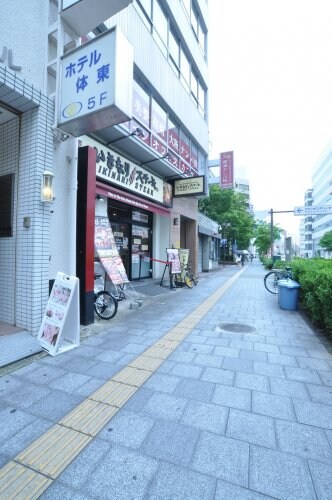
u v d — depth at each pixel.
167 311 6.73
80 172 5.35
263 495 1.78
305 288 6.54
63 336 4.32
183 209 13.30
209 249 22.59
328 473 1.95
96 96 3.96
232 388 3.08
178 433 2.34
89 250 5.36
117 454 2.10
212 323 5.72
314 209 17.91
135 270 11.13
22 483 1.85
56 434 2.31
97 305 5.93
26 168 4.34
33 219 4.23
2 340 3.86
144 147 8.30
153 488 1.82
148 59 8.84
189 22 12.55
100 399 2.84
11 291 4.47
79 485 1.84
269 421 2.51
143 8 8.62
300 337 4.89
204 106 15.38
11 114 4.43
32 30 4.29
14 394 2.91
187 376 3.35
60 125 4.34
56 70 4.45
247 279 15.03
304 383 3.22
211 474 1.93
